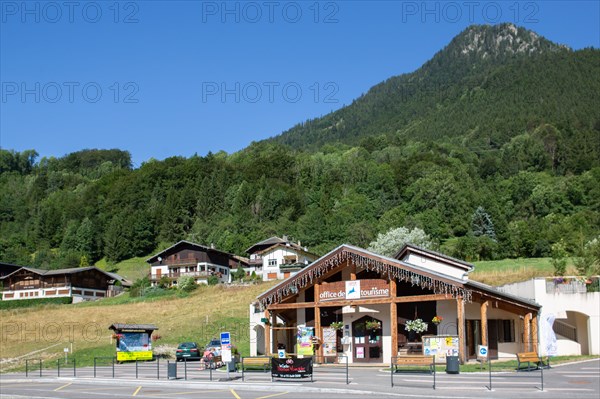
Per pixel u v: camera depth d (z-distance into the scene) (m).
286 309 42.59
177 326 63.72
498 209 127.94
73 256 139.75
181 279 94.25
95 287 107.00
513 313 40.84
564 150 176.38
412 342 38.59
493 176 168.25
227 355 31.38
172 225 152.62
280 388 27.39
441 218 123.19
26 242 161.38
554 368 33.25
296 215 147.75
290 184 170.50
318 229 127.00
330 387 26.59
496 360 39.47
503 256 100.75
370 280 39.06
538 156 173.50
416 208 133.12
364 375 32.09
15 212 187.00
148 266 141.88
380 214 139.62
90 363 48.75
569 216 121.06
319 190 161.12
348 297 39.28
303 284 40.53
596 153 177.62
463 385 26.72
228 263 120.38
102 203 172.88
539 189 134.50
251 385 28.23
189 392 27.47
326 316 41.84
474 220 119.75
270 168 175.75
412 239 86.94
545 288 40.91
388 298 38.28
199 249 113.12
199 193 162.75
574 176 143.00
